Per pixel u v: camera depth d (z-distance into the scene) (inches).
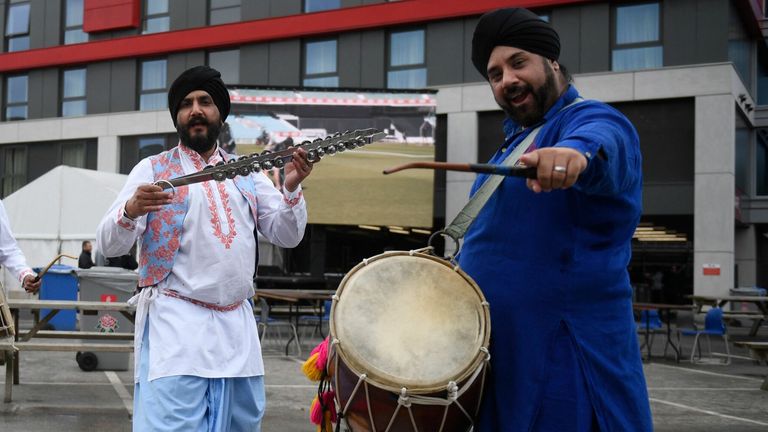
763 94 832.9
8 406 249.6
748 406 282.5
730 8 685.3
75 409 247.9
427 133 693.3
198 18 870.4
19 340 288.5
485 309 81.9
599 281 80.1
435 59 763.4
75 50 927.0
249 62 842.2
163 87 900.0
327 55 813.9
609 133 71.2
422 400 76.4
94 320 331.3
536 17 83.6
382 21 775.7
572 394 78.4
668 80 676.1
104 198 589.3
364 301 83.3
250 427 115.7
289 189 112.7
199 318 109.3
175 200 110.8
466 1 745.0
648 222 780.0
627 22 701.9
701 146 664.4
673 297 835.4
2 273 636.7
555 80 84.3
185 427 104.3
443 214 750.5
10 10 994.1
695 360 436.8
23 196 606.5
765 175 866.1
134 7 905.5
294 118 688.4
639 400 81.3
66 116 942.4
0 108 985.5
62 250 585.9
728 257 652.7
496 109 738.2
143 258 110.7
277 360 388.2
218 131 119.2
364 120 692.7
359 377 77.7
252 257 116.6
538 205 81.6
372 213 694.5
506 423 80.2
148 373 107.3
